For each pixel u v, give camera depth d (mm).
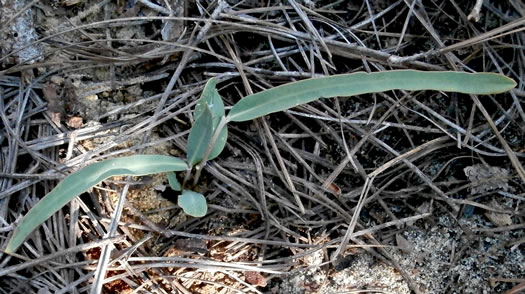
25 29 254
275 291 253
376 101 270
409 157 264
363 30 276
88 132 252
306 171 263
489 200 264
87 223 245
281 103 243
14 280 233
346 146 254
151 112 261
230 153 260
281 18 272
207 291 247
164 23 264
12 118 250
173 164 242
